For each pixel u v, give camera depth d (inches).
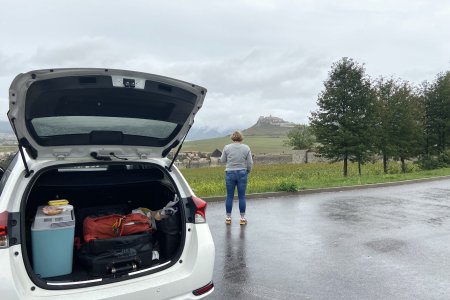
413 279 198.7
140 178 158.6
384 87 934.4
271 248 255.4
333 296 177.0
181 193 144.9
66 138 128.8
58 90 113.0
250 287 187.6
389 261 228.4
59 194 153.9
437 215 370.0
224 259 231.8
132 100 127.7
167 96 131.4
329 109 841.5
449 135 1047.0
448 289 185.5
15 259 109.7
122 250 128.3
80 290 115.0
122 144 140.1
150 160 146.2
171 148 152.5
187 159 2359.7
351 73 826.8
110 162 138.2
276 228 312.2
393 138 925.8
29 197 142.6
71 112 122.6
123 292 118.2
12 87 105.0
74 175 151.3
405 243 268.2
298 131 2677.2
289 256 238.1
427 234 293.9
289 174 937.5
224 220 341.7
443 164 1014.4
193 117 143.2
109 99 123.9
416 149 976.9
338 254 242.5
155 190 171.3
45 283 112.0
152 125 140.6
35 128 120.1
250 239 277.3
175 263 133.6
